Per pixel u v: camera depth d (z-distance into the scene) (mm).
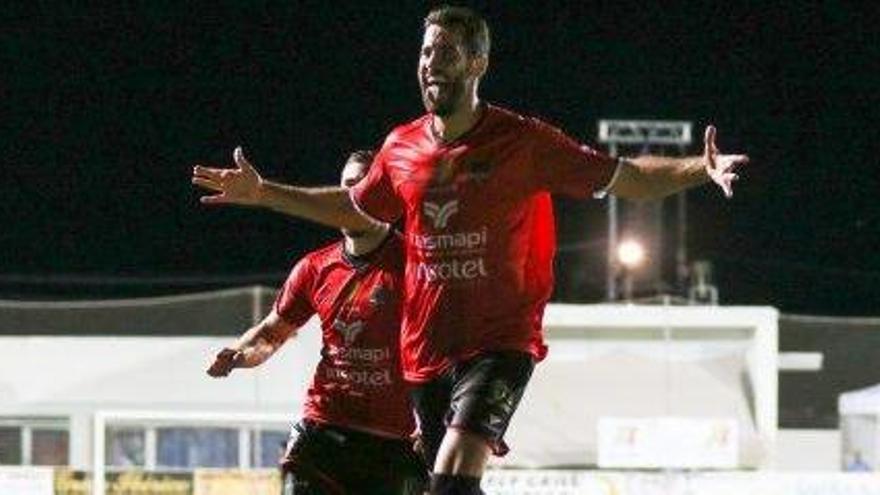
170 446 31859
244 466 31750
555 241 11945
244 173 11812
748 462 32875
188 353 33281
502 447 11953
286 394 33219
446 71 11336
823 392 37281
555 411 33375
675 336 33562
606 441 29344
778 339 36969
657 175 11227
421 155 11664
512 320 11648
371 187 12125
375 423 15008
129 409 33281
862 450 33500
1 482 24672
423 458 14047
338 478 15172
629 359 33438
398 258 14797
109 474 24844
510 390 11500
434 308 11734
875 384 37062
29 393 33156
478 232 11516
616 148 60938
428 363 11836
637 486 24000
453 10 11469
